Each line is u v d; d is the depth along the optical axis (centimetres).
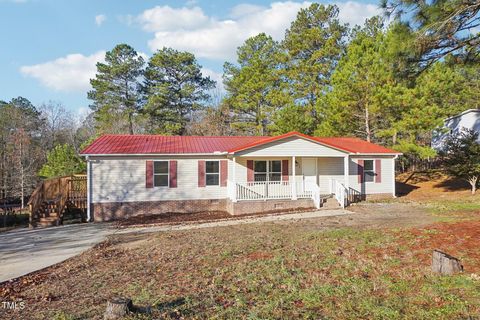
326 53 3356
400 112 2295
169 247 1068
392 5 861
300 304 559
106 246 1177
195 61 4344
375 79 2220
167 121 4209
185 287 681
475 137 2017
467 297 539
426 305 525
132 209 1886
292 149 1906
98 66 4188
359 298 568
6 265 988
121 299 552
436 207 1666
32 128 4688
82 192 1958
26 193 3241
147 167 1902
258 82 3569
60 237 1414
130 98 4234
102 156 1847
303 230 1240
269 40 3866
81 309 600
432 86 2098
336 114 2498
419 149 2208
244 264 816
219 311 546
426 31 822
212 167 1995
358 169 2189
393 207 1803
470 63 916
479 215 1316
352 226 1273
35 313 601
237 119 4006
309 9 3650
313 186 1970
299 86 3438
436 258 670
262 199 1884
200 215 1833
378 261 771
